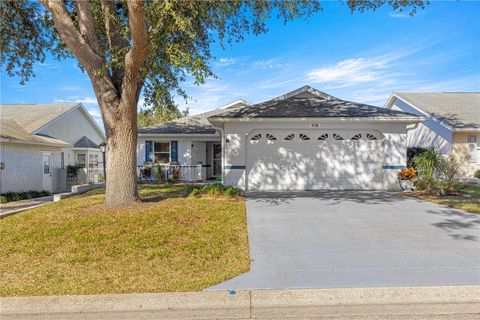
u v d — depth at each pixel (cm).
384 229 626
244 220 686
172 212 720
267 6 866
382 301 352
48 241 538
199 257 467
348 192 1155
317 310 340
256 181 1231
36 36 1002
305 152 1234
